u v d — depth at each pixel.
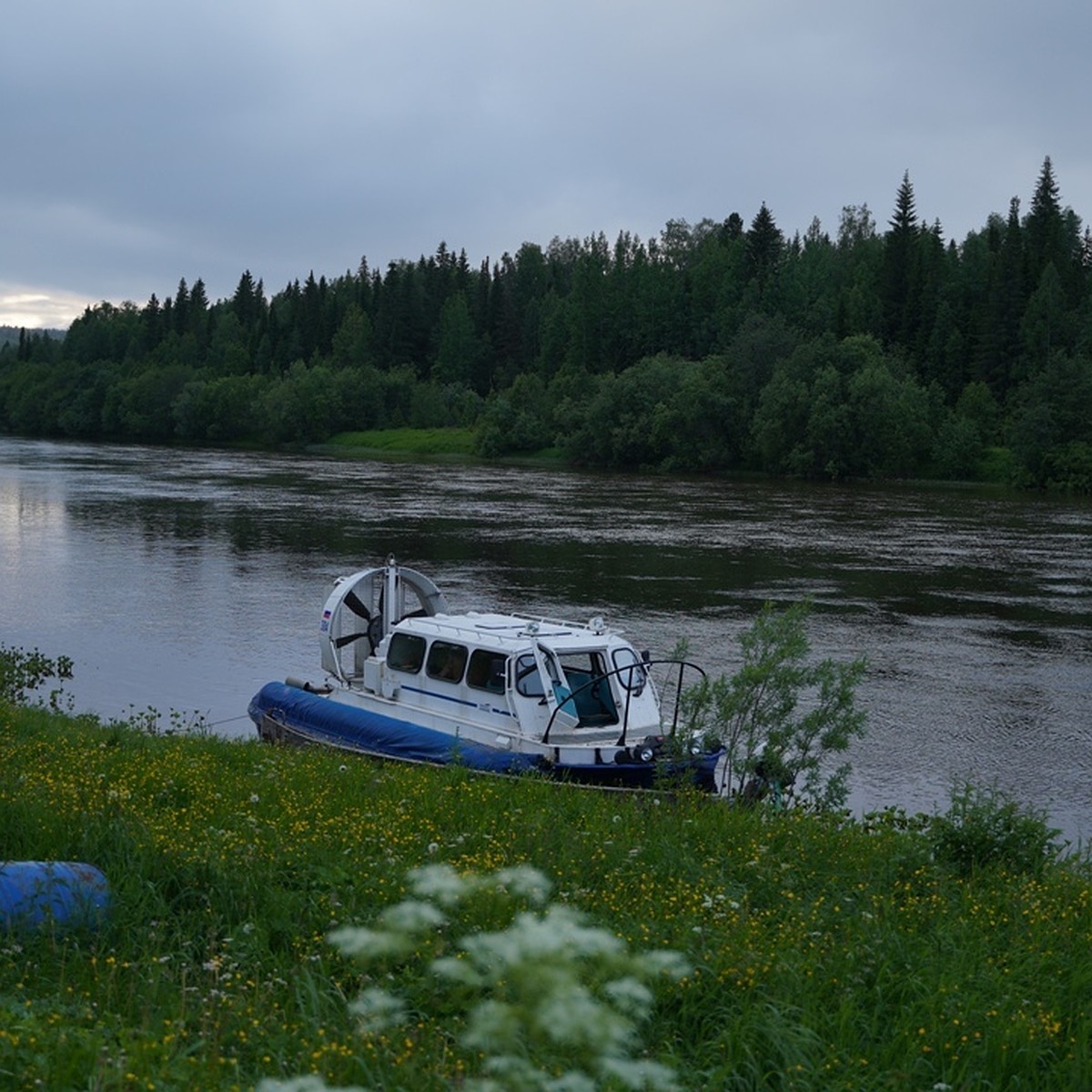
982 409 105.44
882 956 7.73
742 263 159.62
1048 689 26.38
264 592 36.66
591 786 14.78
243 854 8.94
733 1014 6.82
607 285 157.88
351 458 113.50
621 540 51.38
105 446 129.12
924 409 97.62
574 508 66.19
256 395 141.25
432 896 8.08
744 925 8.17
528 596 36.62
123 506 61.31
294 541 48.75
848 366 101.56
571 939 5.71
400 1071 5.63
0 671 24.30
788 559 46.47
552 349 159.12
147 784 12.38
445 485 80.94
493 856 9.67
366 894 8.52
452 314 169.62
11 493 67.44
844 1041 6.61
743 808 13.69
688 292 154.75
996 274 126.94
